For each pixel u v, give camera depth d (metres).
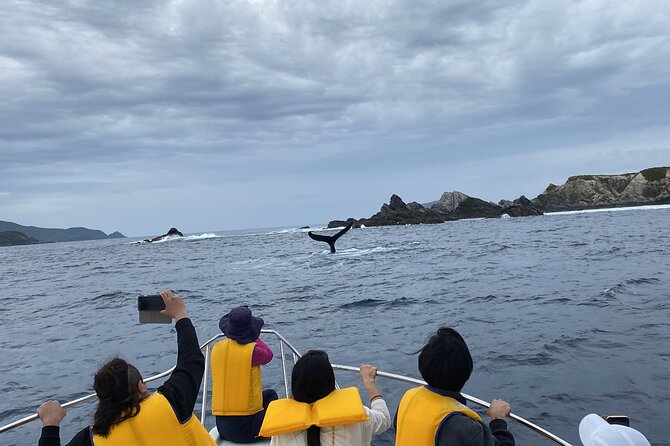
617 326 12.60
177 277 34.59
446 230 70.88
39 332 18.09
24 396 10.76
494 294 18.88
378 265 33.69
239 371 4.83
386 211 109.56
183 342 3.52
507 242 43.94
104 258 67.25
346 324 15.52
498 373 9.69
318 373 3.47
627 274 21.23
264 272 34.41
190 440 3.24
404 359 11.15
